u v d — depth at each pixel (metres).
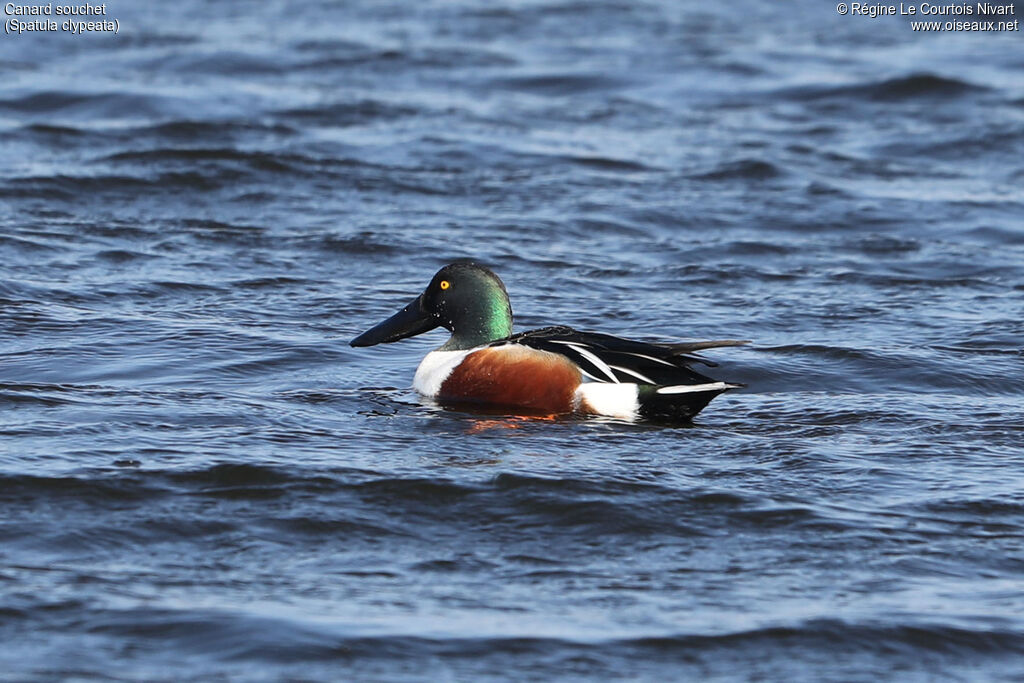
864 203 21.25
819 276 17.59
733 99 28.33
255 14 35.25
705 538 9.20
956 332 15.25
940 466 10.66
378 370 13.63
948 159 24.23
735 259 18.41
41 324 14.55
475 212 20.36
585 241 19.09
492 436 11.35
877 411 12.30
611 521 9.41
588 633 7.82
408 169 22.53
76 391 12.35
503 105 27.31
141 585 8.28
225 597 8.14
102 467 10.08
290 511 9.42
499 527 9.31
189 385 12.77
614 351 12.19
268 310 15.58
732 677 7.41
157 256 17.62
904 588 8.47
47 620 7.79
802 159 23.92
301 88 27.94
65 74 28.22
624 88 29.03
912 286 17.20
